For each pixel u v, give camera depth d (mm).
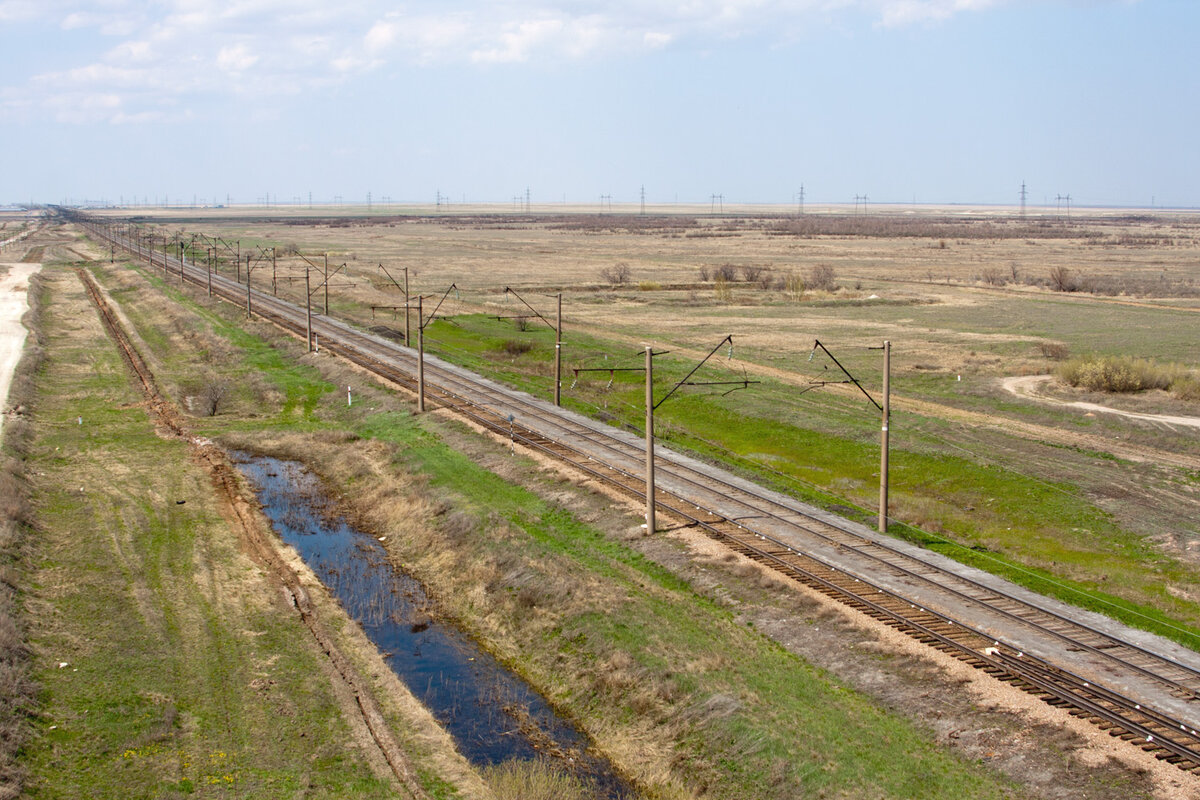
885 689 22750
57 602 28703
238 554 34656
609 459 43156
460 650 28234
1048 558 34062
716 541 32562
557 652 27031
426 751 22469
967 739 20578
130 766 20750
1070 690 22078
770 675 23859
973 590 28516
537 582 30469
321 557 35406
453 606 31188
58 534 34844
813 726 21578
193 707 23500
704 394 59156
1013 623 26078
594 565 31641
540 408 54188
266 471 46594
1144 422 50500
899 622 25953
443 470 43188
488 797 20641
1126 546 34906
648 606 28203
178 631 27641
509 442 46344
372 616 30344
